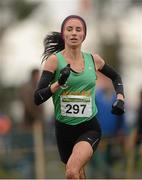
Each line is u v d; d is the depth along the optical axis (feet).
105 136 66.54
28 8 176.14
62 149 43.55
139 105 66.80
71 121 42.19
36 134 67.41
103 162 67.15
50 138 68.13
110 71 43.98
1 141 69.15
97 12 175.11
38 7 176.96
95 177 67.51
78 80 41.65
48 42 44.73
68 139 42.80
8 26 174.70
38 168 67.41
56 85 39.93
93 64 42.55
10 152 68.33
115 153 67.10
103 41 186.19
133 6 182.60
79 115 42.01
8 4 175.73
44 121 69.41
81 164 40.34
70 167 40.22
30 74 68.69
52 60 41.81
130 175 67.10
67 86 41.70
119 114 42.55
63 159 44.09
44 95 40.32
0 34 172.96
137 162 67.21
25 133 67.92
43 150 67.72
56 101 42.32
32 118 67.87
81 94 41.91
